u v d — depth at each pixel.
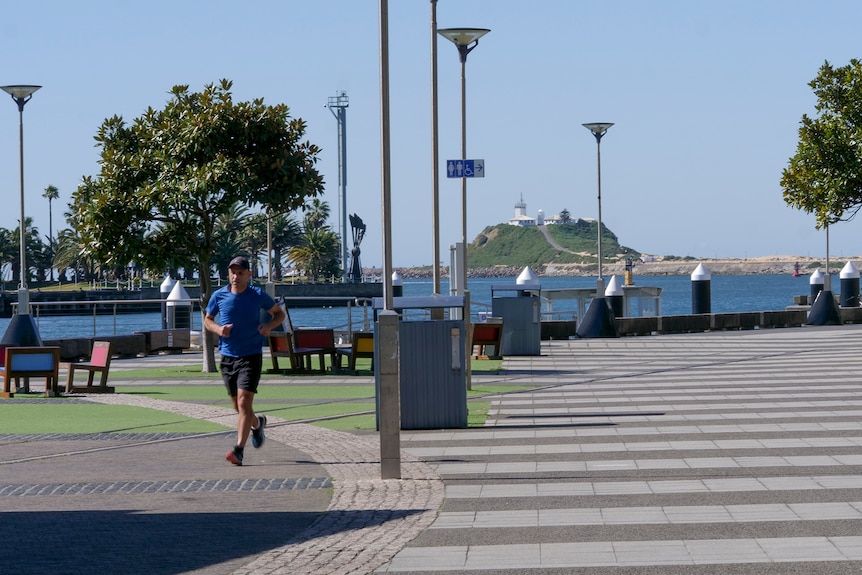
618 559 7.43
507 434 13.54
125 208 23.17
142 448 12.78
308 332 23.64
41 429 14.60
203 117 23.08
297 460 11.76
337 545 7.93
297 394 19.27
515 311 27.73
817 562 7.21
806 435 12.94
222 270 117.38
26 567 7.38
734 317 39.62
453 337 14.07
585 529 8.34
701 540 7.88
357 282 124.81
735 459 11.30
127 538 8.20
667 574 7.02
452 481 10.39
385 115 10.73
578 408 16.25
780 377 20.83
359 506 9.27
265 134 23.48
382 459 10.48
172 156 23.44
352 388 20.41
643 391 18.66
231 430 14.39
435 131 22.06
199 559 7.57
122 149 24.33
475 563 7.42
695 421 14.43
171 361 28.45
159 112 24.30
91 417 15.88
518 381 20.95
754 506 8.99
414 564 7.42
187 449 12.68
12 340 26.98
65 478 10.80
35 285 144.12
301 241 131.50
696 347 30.41
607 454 11.83
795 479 10.12
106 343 19.52
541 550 7.73
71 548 7.91
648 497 9.46
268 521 8.76
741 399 17.05
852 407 15.72
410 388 14.10
